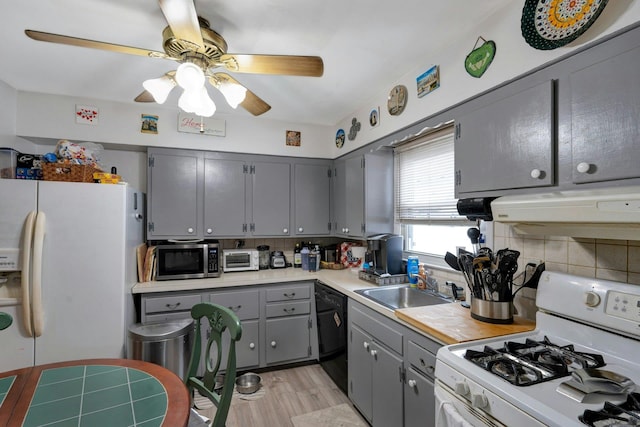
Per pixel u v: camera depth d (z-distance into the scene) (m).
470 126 1.60
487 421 0.96
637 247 1.15
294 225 3.21
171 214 2.77
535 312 1.53
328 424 2.05
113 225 2.04
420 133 2.31
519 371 1.01
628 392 0.89
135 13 1.49
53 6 1.44
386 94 2.39
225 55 1.42
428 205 2.44
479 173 1.53
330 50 1.84
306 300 2.86
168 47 1.37
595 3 1.07
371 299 1.99
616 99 1.01
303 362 2.93
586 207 0.96
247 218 3.03
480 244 1.80
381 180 2.79
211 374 1.39
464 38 1.67
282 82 2.28
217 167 2.93
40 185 1.90
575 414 0.81
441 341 1.35
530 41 1.30
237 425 2.04
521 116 1.32
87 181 2.03
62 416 0.98
